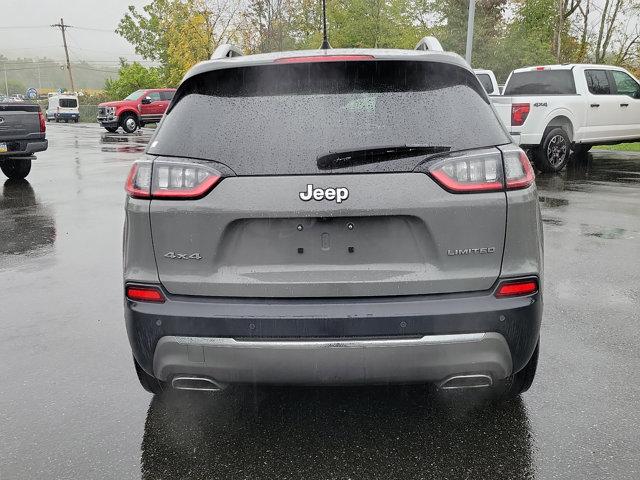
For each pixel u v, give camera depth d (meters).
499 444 2.97
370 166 2.69
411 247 2.73
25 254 7.02
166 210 2.77
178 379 2.83
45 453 2.98
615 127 14.20
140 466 2.86
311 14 31.14
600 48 31.61
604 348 4.11
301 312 2.67
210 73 2.90
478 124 2.81
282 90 2.84
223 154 2.75
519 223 2.75
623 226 7.99
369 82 2.84
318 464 2.84
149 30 50.88
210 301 2.75
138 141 26.11
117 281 5.93
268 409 3.35
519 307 2.73
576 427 3.12
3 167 13.68
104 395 3.58
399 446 2.97
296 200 2.68
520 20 34.03
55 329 4.66
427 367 2.69
